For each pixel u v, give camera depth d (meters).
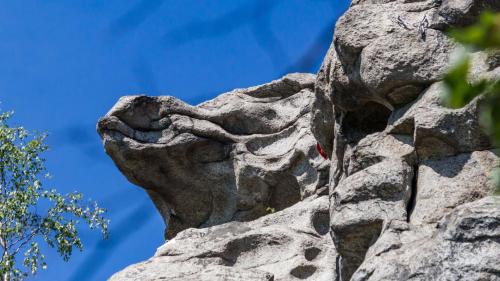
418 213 28.92
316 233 43.50
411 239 27.44
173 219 51.12
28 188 60.38
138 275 39.69
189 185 50.69
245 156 50.34
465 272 24.50
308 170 48.94
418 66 31.00
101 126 50.53
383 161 30.67
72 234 59.62
